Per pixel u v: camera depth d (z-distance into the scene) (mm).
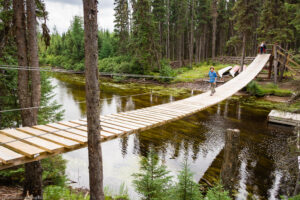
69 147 4328
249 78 16750
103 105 18938
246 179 8484
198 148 11211
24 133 5105
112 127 5906
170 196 5125
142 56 31781
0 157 3641
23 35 5961
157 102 20250
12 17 6262
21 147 4137
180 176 5180
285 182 8320
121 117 7320
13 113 8438
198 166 9430
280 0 24953
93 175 4297
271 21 25281
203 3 41062
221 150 10992
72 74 43250
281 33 24188
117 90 26234
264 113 16938
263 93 21953
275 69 22281
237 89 13945
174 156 10328
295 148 7438
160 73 30875
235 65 34000
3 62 7988
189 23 44750
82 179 8453
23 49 5996
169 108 9164
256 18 37406
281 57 23750
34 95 6184
